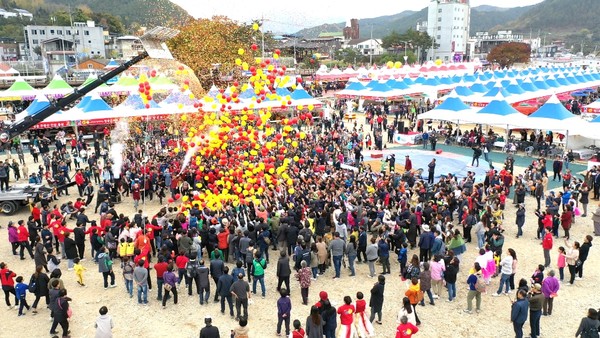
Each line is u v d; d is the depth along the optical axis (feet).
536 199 68.59
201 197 52.85
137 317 39.19
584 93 180.55
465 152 101.55
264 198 57.16
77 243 49.37
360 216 52.54
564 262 43.55
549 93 137.49
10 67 262.67
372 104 159.84
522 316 33.55
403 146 109.50
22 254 50.52
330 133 106.11
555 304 40.40
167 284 40.06
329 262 48.85
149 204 69.10
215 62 140.97
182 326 37.81
